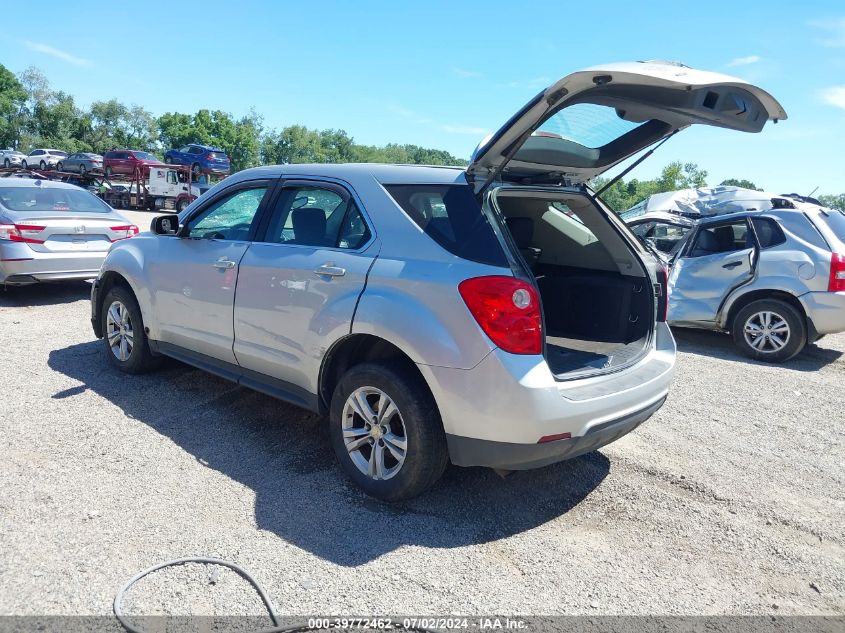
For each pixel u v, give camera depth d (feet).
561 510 11.84
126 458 12.82
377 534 10.59
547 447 10.34
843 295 22.30
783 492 13.06
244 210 14.75
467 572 9.71
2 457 12.50
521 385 9.94
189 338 15.39
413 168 12.12
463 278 10.31
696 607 9.23
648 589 9.59
